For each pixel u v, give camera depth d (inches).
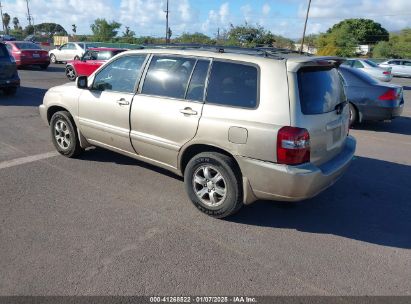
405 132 347.6
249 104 144.9
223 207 156.0
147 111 174.7
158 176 204.1
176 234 147.1
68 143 222.7
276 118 138.2
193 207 170.2
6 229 144.3
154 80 176.4
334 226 160.2
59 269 122.0
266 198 148.0
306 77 145.1
